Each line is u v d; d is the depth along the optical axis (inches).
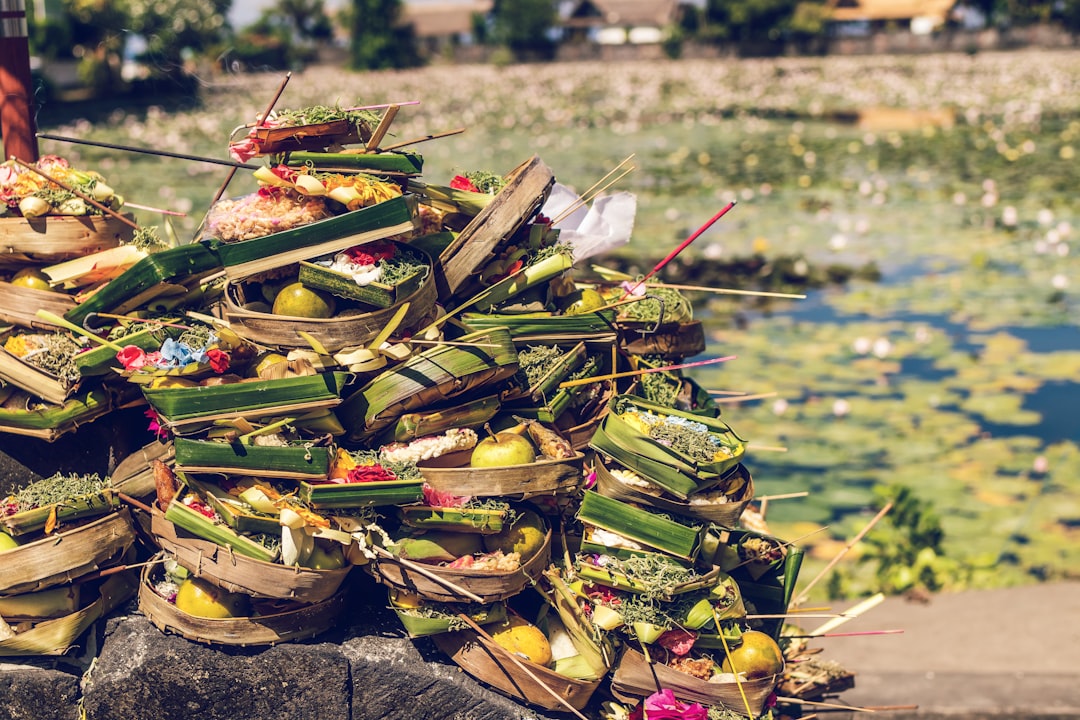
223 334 86.8
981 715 122.9
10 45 101.6
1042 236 414.9
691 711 87.0
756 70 1584.6
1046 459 210.8
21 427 89.1
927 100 1109.1
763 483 199.3
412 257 89.4
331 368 85.3
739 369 263.1
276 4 1961.1
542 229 98.5
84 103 903.1
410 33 1828.2
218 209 88.1
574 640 89.7
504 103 1117.1
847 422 229.5
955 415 233.8
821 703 111.7
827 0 2267.5
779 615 97.0
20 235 91.9
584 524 91.8
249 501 82.7
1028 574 164.9
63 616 88.2
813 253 385.4
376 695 87.1
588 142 751.1
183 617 85.8
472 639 86.9
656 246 390.0
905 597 155.1
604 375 100.0
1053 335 290.8
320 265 85.2
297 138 88.7
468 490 84.7
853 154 675.4
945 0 2329.0
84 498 87.4
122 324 89.0
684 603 88.0
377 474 83.0
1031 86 1231.5
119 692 86.5
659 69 1668.3
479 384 88.1
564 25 2365.9
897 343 283.6
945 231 426.0
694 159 648.4
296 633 86.8
